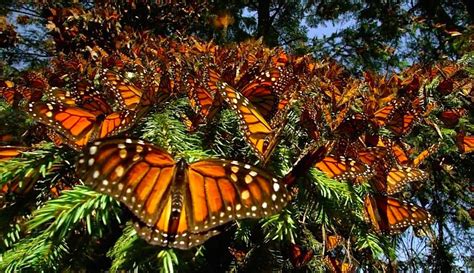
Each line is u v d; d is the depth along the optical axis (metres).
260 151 0.33
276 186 0.27
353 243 0.42
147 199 0.27
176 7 1.16
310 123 0.39
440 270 0.57
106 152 0.26
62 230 0.32
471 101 0.51
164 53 0.55
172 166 0.28
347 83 0.51
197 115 0.39
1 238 0.37
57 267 0.35
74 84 0.43
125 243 0.32
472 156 0.55
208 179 0.28
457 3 1.60
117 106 0.41
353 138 0.41
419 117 0.45
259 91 0.39
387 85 0.49
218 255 0.42
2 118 0.54
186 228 0.28
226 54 0.54
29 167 0.36
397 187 0.37
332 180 0.37
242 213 0.27
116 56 0.59
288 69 0.47
